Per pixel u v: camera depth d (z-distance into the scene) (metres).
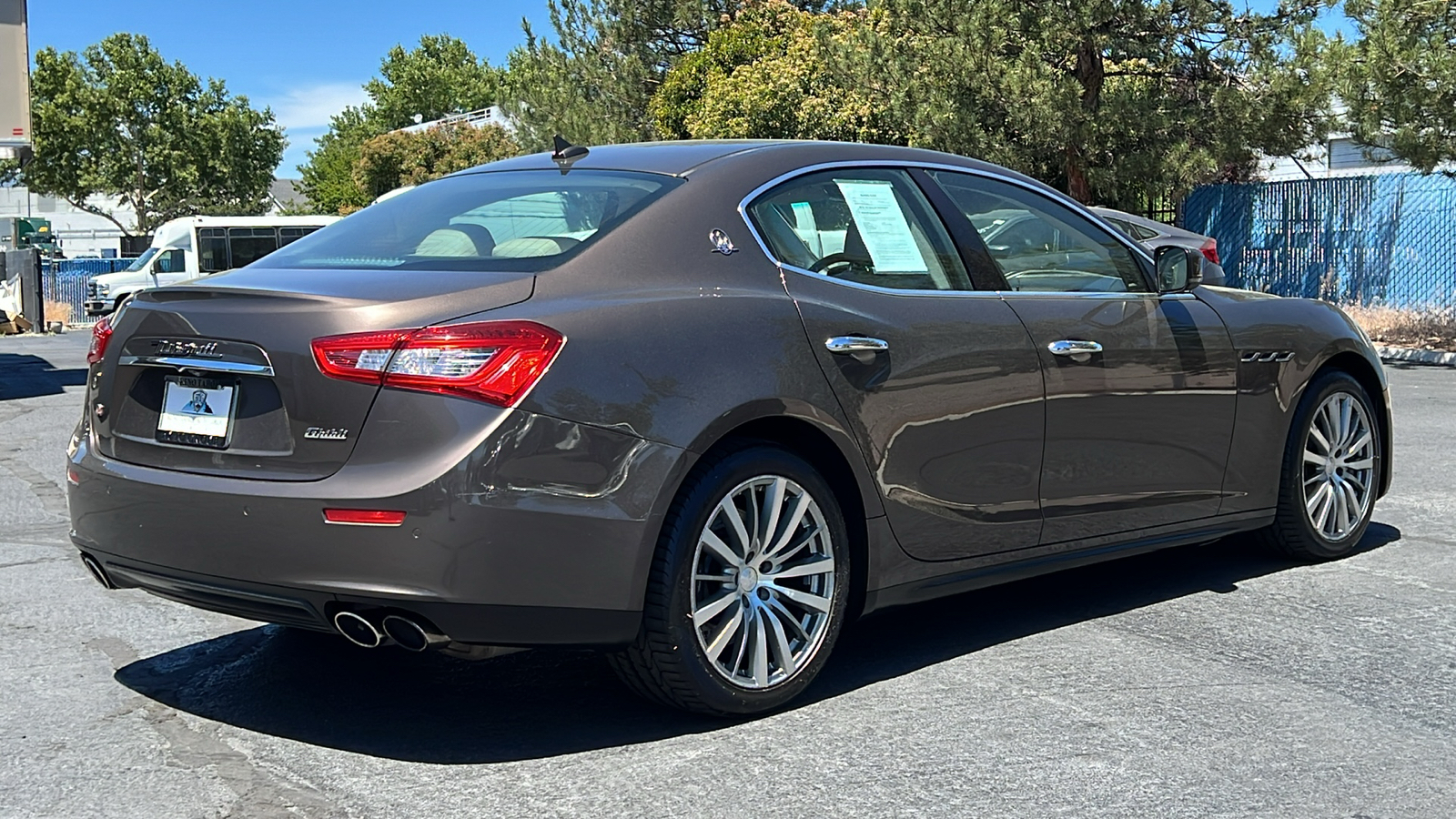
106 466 3.60
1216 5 18.30
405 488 3.11
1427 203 17.80
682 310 3.53
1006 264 4.37
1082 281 4.58
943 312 4.07
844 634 4.50
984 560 4.19
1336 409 5.37
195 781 3.25
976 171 4.53
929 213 4.28
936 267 4.19
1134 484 4.58
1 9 14.47
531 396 3.21
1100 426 4.43
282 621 3.38
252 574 3.26
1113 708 3.71
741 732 3.56
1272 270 19.84
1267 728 3.55
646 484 3.34
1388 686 3.89
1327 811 3.02
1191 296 4.93
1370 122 15.31
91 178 72.19
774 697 3.65
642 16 37.62
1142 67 19.78
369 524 3.12
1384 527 6.11
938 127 18.59
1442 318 17.28
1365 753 3.38
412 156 66.00
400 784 3.22
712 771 3.29
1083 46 18.98
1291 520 5.26
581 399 3.27
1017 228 4.49
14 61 14.54
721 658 3.61
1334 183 18.94
